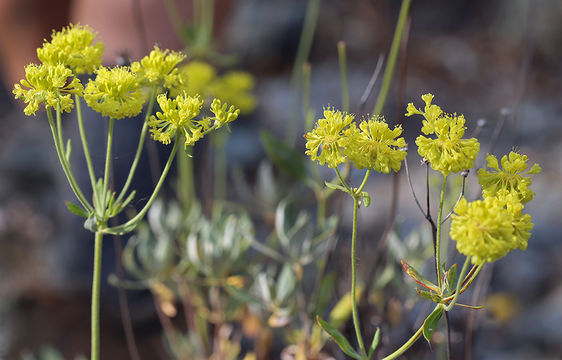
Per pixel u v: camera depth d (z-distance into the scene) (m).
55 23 0.49
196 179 0.47
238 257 0.32
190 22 0.46
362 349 0.22
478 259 0.20
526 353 0.54
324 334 0.30
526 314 0.58
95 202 0.23
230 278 0.33
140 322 0.53
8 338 0.55
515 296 0.60
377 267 0.32
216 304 0.34
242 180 0.40
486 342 0.54
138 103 0.23
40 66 0.22
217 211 0.36
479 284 0.32
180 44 0.46
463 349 0.34
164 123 0.22
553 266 0.64
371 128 0.21
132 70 0.23
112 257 0.52
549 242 0.68
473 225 0.20
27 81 0.22
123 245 0.51
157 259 0.34
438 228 0.21
